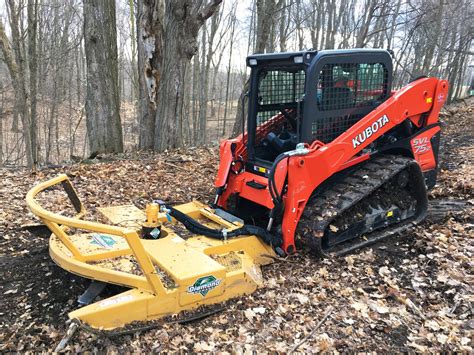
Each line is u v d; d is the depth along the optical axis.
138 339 3.24
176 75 9.33
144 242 3.94
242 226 4.32
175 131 9.70
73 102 32.53
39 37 19.41
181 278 3.37
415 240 4.97
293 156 4.18
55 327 3.44
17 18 12.92
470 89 30.81
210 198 6.57
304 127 4.30
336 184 4.79
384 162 5.02
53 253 3.69
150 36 9.26
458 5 21.73
